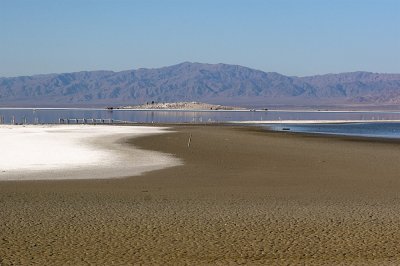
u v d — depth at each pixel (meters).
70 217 23.88
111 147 63.19
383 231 21.83
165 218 23.81
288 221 23.45
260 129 125.88
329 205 27.25
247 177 38.72
